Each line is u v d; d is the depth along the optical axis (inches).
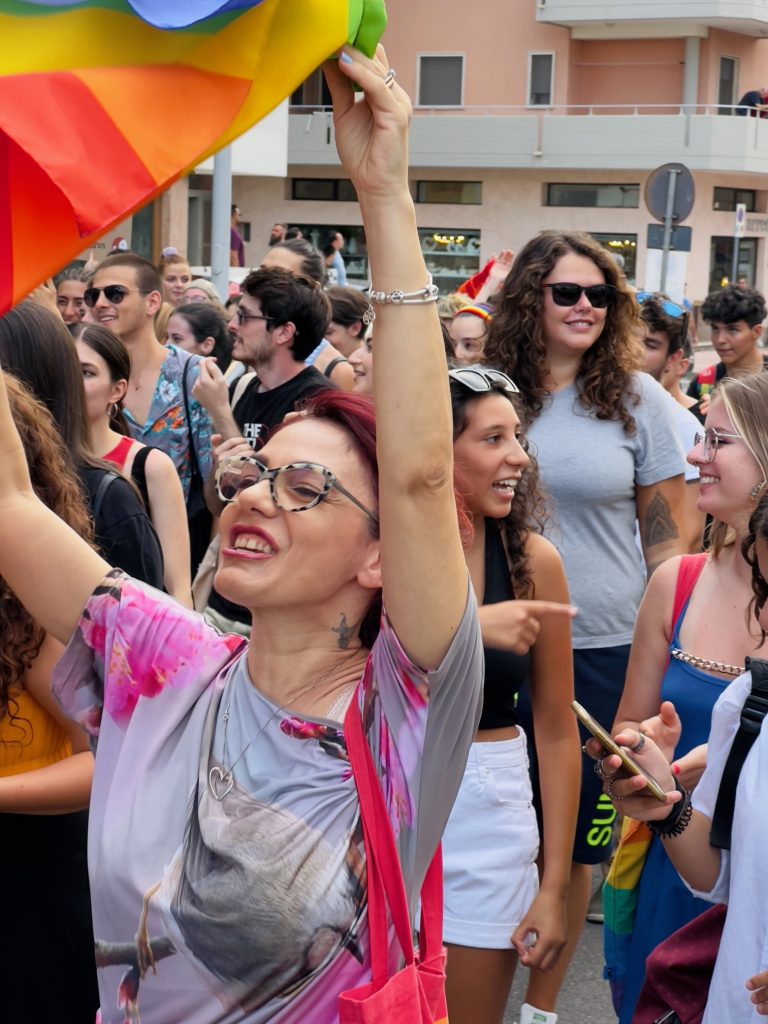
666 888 121.1
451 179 1438.2
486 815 127.0
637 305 184.2
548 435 179.6
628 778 99.8
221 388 217.0
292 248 320.5
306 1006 70.6
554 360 182.7
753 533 102.3
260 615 74.7
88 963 104.3
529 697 149.7
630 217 1390.3
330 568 72.8
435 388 68.9
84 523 109.6
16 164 62.6
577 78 1434.5
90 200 58.8
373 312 69.6
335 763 72.4
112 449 177.9
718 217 1430.9
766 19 1385.3
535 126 1371.8
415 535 69.6
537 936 129.0
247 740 73.8
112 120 59.5
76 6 60.6
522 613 108.7
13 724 100.7
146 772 75.8
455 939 126.1
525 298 180.4
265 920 70.2
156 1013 73.2
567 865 133.2
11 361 134.0
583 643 176.4
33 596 83.1
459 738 73.5
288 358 227.5
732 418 127.4
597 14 1373.0
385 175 67.6
